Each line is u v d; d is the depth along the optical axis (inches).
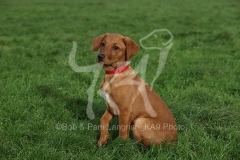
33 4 1152.2
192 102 252.1
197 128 209.8
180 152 179.2
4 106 231.6
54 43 492.7
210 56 423.2
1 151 178.9
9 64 350.9
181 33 599.8
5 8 990.4
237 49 468.8
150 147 181.8
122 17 836.6
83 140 191.0
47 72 331.6
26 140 188.9
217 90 290.7
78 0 1384.1
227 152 181.2
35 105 239.1
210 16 863.1
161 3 1269.7
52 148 179.6
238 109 244.2
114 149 179.6
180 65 371.9
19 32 591.2
